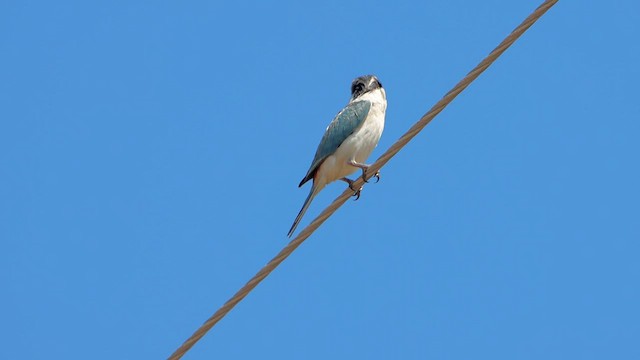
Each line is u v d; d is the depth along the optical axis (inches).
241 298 411.5
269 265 424.2
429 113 438.3
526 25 415.8
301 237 434.6
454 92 430.0
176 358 398.6
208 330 400.8
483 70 424.8
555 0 409.1
